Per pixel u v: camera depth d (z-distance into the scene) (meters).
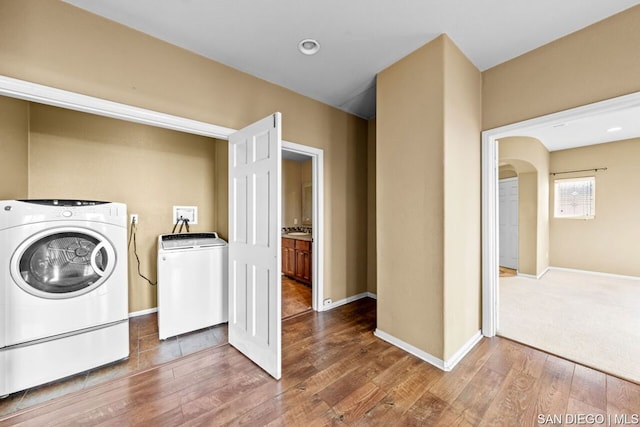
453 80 2.04
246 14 1.75
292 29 1.90
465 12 1.74
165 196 3.08
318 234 3.09
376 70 2.43
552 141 4.81
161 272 2.38
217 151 3.36
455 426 1.43
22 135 2.22
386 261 2.38
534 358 2.09
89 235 1.91
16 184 2.15
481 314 2.47
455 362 2.03
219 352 2.20
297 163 5.42
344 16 1.78
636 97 1.69
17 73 1.50
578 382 1.78
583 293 3.83
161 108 1.98
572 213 5.29
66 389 1.72
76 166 2.56
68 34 1.63
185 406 1.58
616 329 2.60
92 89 1.71
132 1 1.63
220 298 2.71
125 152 2.83
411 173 2.17
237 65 2.34
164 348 2.26
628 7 1.70
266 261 1.89
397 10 1.72
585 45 1.88
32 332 1.70
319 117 3.06
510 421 1.46
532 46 2.10
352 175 3.47
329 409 1.56
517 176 5.32
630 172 4.67
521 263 4.94
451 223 2.02
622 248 4.76
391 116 2.33
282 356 2.13
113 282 1.99
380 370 1.94
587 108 1.87
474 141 2.36
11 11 1.49
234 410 1.55
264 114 2.56
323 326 2.69
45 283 1.77
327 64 2.33
